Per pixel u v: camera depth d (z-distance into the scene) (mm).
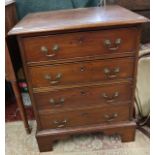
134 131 1231
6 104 1760
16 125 1516
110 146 1254
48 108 1126
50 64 996
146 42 1460
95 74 1044
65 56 978
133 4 1358
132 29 944
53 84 1053
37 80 1038
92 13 1104
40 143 1217
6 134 1432
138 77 1333
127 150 1213
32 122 1521
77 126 1203
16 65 1226
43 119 1162
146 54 1316
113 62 1019
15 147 1315
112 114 1182
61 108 1132
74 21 946
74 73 1031
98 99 1124
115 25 912
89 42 951
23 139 1375
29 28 898
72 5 1396
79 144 1288
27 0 1361
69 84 1061
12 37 1146
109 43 959
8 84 1725
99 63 1014
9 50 1090
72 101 1116
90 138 1328
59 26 890
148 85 1354
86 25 883
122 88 1104
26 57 971
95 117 1185
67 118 1169
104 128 1202
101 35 940
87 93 1099
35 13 1266
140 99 1374
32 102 1101
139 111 1395
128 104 1159
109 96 1117
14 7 1331
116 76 1059
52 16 1120
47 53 960
